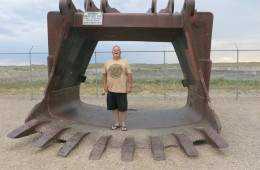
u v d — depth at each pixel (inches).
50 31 195.9
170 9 177.8
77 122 186.2
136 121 211.5
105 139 157.5
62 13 163.0
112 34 214.1
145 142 158.2
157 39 229.8
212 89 642.2
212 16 190.2
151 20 175.2
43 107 182.2
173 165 134.9
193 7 159.8
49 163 139.0
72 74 227.5
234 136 189.2
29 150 157.8
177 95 511.8
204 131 159.2
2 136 191.0
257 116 270.2
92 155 143.6
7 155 151.5
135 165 134.9
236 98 434.9
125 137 163.8
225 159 142.9
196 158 143.2
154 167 132.8
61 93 215.8
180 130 169.8
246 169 131.1
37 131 162.9
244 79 917.8
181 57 220.1
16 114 289.0
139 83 806.5
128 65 177.2
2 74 1189.7
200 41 191.6
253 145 167.8
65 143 156.9
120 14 175.9
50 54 197.2
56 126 172.4
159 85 730.2
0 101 419.5
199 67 170.6
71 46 192.2
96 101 418.9
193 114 203.2
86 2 190.5
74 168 133.0
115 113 184.2
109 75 175.8
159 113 242.1
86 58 250.8
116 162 138.3
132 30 195.8
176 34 199.9
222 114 283.1
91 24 175.3
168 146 155.4
